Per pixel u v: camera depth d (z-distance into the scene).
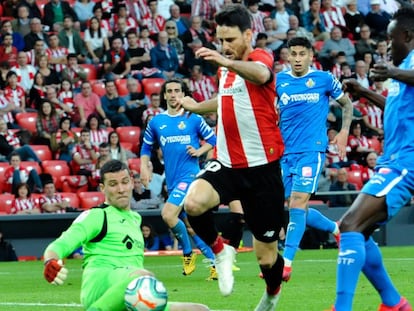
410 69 13.47
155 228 37.22
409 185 13.64
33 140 39.84
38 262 34.22
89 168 39.22
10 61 42.41
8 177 37.72
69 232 13.00
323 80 23.48
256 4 47.88
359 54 48.25
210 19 48.19
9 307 19.05
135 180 37.47
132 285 12.29
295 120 23.41
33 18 43.44
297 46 23.64
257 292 20.84
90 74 44.38
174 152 25.14
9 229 36.19
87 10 46.53
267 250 15.17
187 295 20.47
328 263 29.36
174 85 25.05
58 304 19.42
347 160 42.75
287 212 35.97
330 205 39.22
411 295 19.66
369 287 21.05
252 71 13.99
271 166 14.84
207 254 24.41
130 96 42.78
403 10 14.41
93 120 40.03
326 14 49.53
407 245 40.03
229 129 14.74
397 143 13.88
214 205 14.62
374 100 14.77
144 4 47.00
